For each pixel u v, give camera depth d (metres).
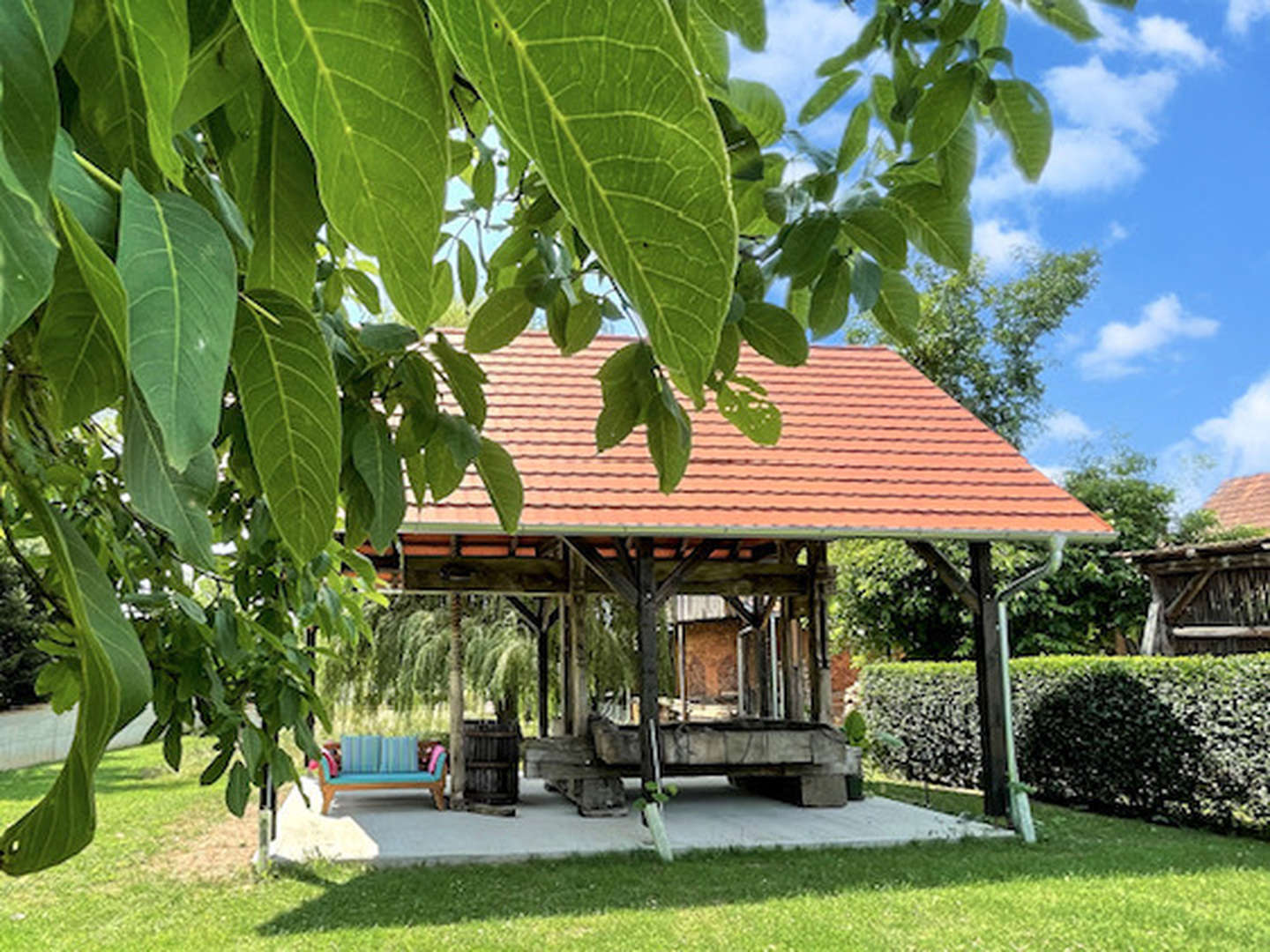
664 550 12.98
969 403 23.73
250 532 2.05
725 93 1.25
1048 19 1.40
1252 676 10.00
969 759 13.22
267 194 0.68
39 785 14.70
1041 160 1.26
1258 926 6.78
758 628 14.08
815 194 1.28
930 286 23.86
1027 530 10.20
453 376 1.32
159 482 0.44
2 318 0.25
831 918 6.99
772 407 1.52
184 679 1.92
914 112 1.22
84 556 0.40
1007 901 7.42
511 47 0.29
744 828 10.03
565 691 11.58
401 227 0.37
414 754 11.82
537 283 1.35
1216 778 10.27
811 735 10.62
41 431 1.17
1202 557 13.05
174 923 7.02
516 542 12.41
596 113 0.29
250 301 0.52
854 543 17.95
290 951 6.34
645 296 0.31
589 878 8.17
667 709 22.58
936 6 1.39
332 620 2.56
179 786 13.98
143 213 0.35
